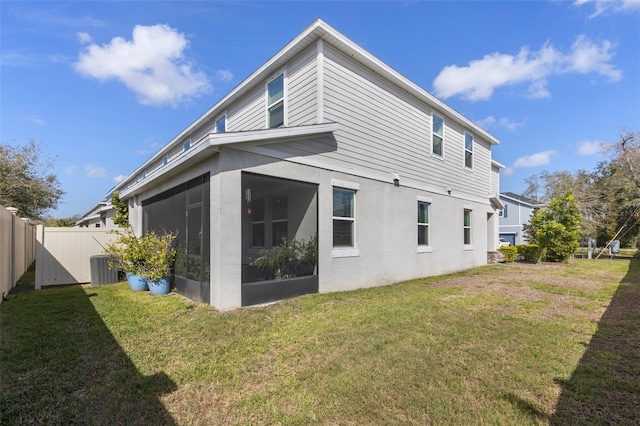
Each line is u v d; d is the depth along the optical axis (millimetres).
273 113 8758
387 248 9125
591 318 5605
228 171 5832
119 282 9469
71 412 2711
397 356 3826
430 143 11008
